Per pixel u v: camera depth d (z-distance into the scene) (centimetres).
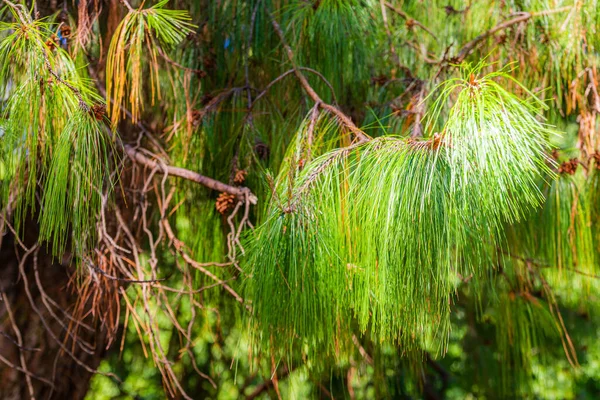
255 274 151
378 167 148
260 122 199
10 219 194
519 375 240
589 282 206
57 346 205
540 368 291
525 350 222
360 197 149
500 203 141
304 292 148
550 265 208
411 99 190
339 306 150
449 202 142
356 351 210
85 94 156
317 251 148
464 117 142
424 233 144
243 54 202
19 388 201
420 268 145
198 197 204
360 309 152
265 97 200
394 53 213
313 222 150
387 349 217
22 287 201
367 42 202
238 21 201
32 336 201
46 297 191
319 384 208
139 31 165
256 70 205
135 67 168
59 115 157
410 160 146
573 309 299
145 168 198
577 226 195
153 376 291
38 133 159
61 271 203
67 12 185
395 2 225
